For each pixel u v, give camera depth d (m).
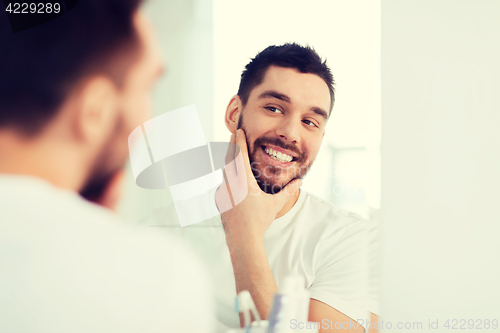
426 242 1.41
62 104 0.81
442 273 1.41
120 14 1.19
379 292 1.38
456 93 1.45
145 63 1.22
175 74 1.26
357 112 1.32
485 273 1.42
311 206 1.31
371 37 1.33
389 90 1.42
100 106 1.11
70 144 0.83
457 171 1.43
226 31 1.30
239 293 1.26
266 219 1.29
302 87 1.31
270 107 1.30
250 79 1.30
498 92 1.45
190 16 1.28
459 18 1.47
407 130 1.42
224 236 1.28
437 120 1.43
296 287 1.25
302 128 1.31
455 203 1.42
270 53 1.30
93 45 1.16
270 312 1.17
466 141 1.44
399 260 1.39
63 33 1.16
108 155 1.07
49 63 1.12
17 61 1.15
